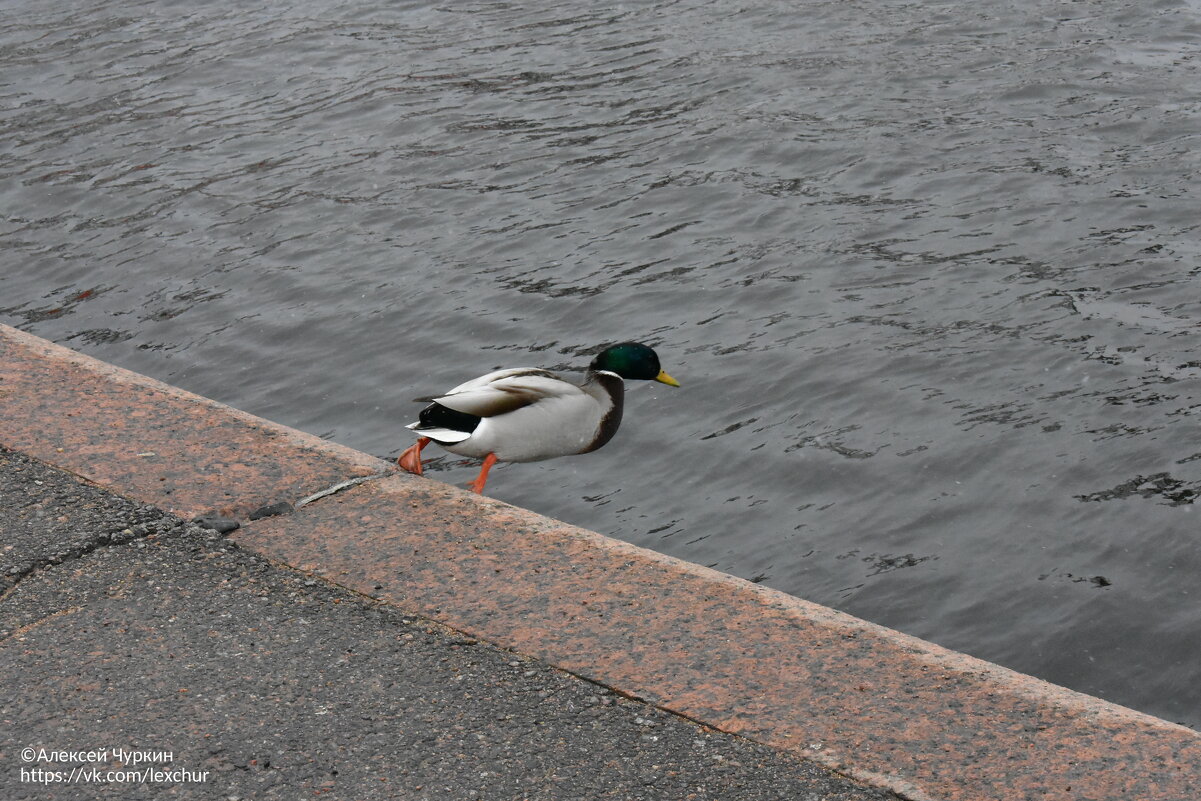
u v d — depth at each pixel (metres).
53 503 4.03
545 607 3.50
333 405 8.92
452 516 3.99
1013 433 8.05
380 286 10.59
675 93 14.93
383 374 9.28
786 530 7.33
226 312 10.30
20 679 3.19
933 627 6.44
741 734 2.99
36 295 10.77
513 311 10.08
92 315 10.35
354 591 3.59
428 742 2.97
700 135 13.59
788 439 8.22
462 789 2.81
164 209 12.40
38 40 18.38
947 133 13.32
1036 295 9.88
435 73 16.20
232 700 3.11
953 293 10.00
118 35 18.47
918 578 6.81
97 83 16.42
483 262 10.97
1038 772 2.83
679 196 12.12
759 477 7.86
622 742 2.97
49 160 13.83
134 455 4.35
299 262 11.12
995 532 7.15
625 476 7.98
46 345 5.27
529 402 5.17
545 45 17.14
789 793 2.80
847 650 3.28
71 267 11.24
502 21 18.39
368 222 11.88
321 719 3.04
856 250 10.86
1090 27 16.66
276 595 3.57
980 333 9.35
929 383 8.73
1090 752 2.89
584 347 9.49
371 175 13.01
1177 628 6.28
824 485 7.72
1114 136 13.06
